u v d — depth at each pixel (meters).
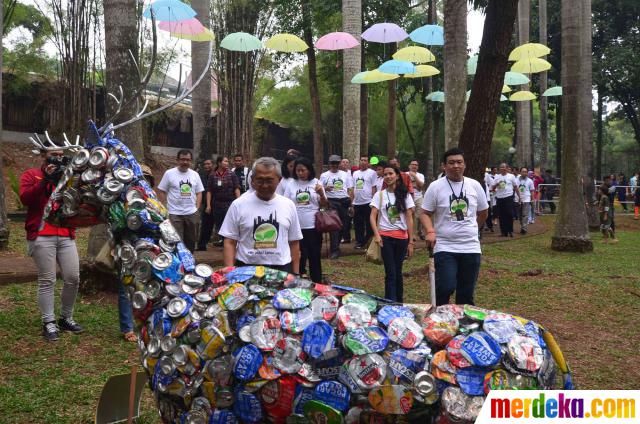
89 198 3.39
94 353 5.54
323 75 23.88
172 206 8.77
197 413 2.89
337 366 2.74
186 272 3.18
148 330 3.14
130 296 3.21
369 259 7.24
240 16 16.47
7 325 6.16
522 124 26.34
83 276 7.32
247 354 2.82
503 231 16.02
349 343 2.73
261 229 4.29
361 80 14.29
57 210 3.45
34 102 19.12
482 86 8.07
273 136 28.22
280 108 29.67
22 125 19.05
